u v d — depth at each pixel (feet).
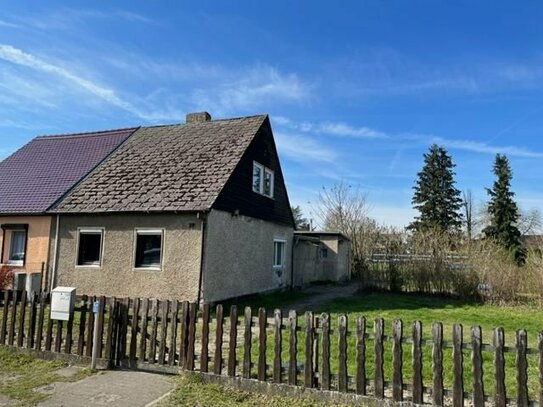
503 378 16.71
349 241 95.66
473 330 17.24
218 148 55.88
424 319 41.81
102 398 19.48
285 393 19.49
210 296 45.83
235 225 52.01
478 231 152.05
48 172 60.34
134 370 22.99
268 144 63.31
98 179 55.06
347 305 51.52
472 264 58.23
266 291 61.21
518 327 38.11
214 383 20.84
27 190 56.85
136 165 56.24
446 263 61.46
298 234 80.89
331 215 132.67
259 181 59.88
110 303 24.00
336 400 18.66
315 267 86.02
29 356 25.21
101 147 63.93
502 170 146.41
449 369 23.61
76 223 50.75
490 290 55.52
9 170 63.62
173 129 65.05
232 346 20.85
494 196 146.61
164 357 22.71
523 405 16.40
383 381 18.20
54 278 50.62
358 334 18.79
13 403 19.07
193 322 22.15
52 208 51.37
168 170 53.36
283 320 20.54
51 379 21.93
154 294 46.24
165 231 46.68
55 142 69.36
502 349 16.84
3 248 54.39
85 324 24.84
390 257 65.92
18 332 26.07
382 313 45.16
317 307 49.57
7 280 49.55
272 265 63.67
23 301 26.30
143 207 47.11
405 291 64.34
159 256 46.98
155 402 19.02
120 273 47.98
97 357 23.68
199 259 44.83
